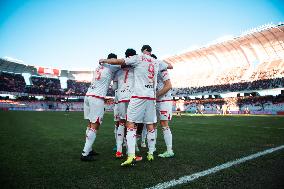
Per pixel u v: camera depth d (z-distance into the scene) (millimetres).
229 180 2941
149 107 4020
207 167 3562
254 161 3896
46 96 52219
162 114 4480
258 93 35000
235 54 46188
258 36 40000
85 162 3930
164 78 4496
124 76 4512
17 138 6734
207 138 6875
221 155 4398
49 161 3979
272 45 40562
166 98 4586
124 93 4410
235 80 42469
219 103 41594
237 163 3766
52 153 4641
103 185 2791
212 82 46438
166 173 3266
